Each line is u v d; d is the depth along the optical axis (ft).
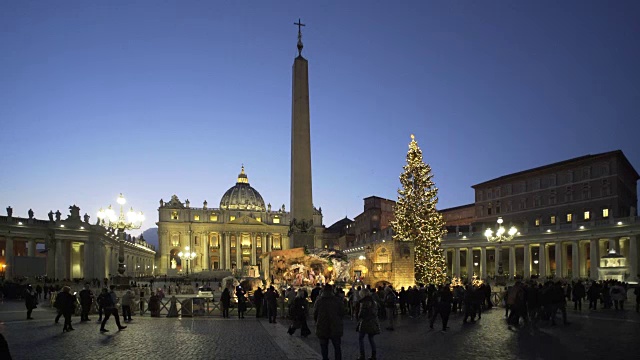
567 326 67.05
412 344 51.70
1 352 19.35
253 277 138.82
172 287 215.92
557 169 253.03
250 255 552.82
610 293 95.71
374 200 349.41
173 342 53.31
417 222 136.26
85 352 46.75
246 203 638.12
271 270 125.08
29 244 220.43
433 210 138.72
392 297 65.26
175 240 533.96
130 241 363.76
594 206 233.35
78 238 238.48
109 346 50.44
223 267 537.24
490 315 85.71
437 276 135.23
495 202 291.99
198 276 387.34
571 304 110.42
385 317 80.74
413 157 141.08
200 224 537.65
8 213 208.33
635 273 179.93
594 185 234.58
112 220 135.23
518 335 58.13
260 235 558.56
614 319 75.97
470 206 323.78
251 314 91.56
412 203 138.51
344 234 489.26
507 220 280.92
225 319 82.48
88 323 74.13
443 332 61.67
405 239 129.70
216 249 547.08
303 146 122.52
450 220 337.11
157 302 88.28
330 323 37.22
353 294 83.82
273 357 43.93
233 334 60.64
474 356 44.16
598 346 49.34
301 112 122.83
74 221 239.30
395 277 119.65
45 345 51.16
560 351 46.47
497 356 44.06
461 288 90.27
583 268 213.05
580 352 45.88
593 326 66.80
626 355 44.21
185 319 82.58
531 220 266.16
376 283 117.19
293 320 59.16
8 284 132.36
